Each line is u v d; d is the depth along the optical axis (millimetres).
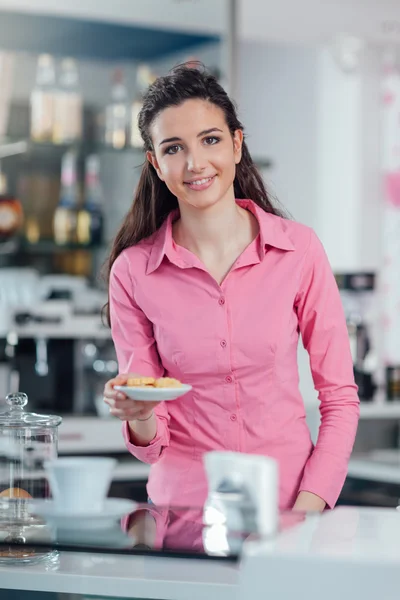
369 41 4727
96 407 4109
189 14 4438
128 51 5086
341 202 5191
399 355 4992
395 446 4379
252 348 2035
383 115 5074
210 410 2064
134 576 1560
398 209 5031
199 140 1967
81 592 1567
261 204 2242
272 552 1315
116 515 1533
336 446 2039
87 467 1510
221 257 2109
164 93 1990
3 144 4605
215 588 1508
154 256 2133
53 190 4992
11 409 1750
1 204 4562
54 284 4883
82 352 4215
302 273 2088
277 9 4457
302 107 5402
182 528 1501
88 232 4656
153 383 1702
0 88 4660
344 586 1288
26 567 1625
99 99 5062
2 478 1613
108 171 4824
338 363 2109
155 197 2232
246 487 1378
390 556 1301
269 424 2057
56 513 1525
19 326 4102
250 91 5684
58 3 4344
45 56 4645
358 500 3998
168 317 2082
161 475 2086
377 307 4977
